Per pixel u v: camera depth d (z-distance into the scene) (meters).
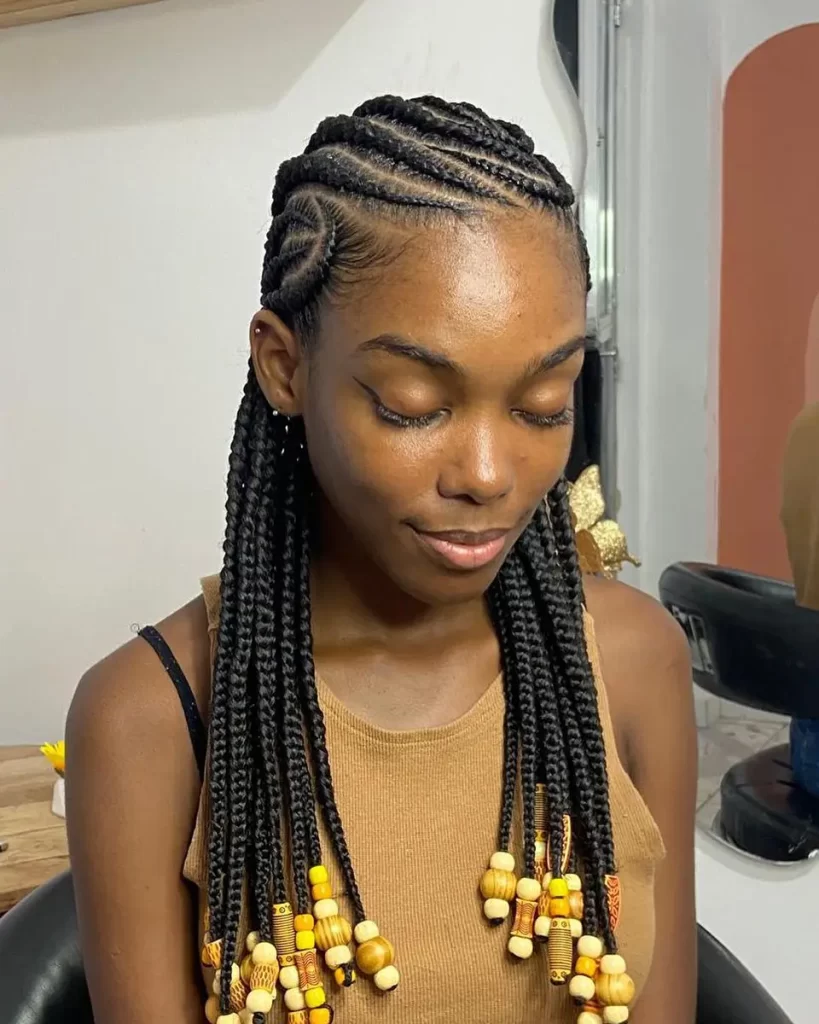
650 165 1.05
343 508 0.52
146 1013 0.59
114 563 1.37
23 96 1.30
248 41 1.20
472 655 0.63
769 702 1.10
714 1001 0.78
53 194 1.31
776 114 1.00
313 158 0.52
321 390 0.51
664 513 1.09
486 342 0.46
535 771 0.62
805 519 1.05
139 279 1.29
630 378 1.07
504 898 0.59
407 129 0.50
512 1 1.08
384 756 0.60
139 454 1.34
